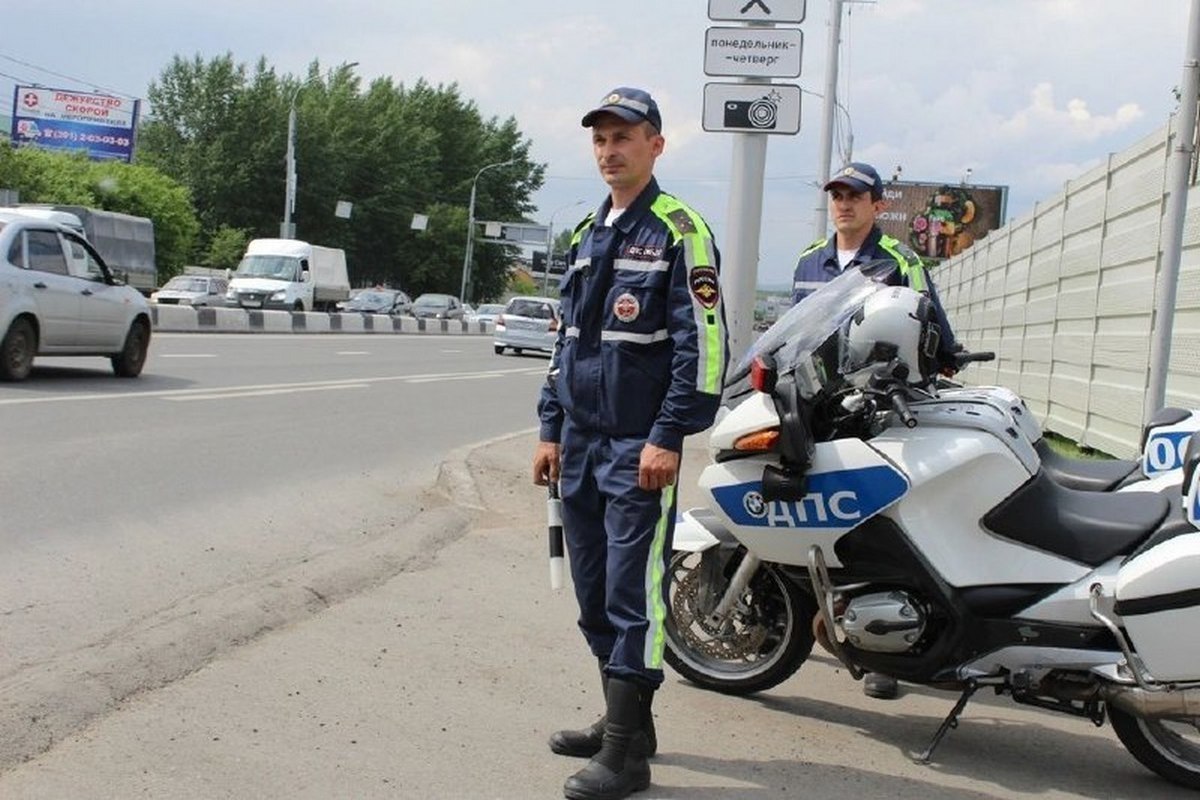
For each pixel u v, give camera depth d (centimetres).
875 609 426
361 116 7881
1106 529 417
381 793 373
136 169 5766
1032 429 474
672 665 502
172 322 2861
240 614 523
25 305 1317
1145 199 1182
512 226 8106
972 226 6366
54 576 571
